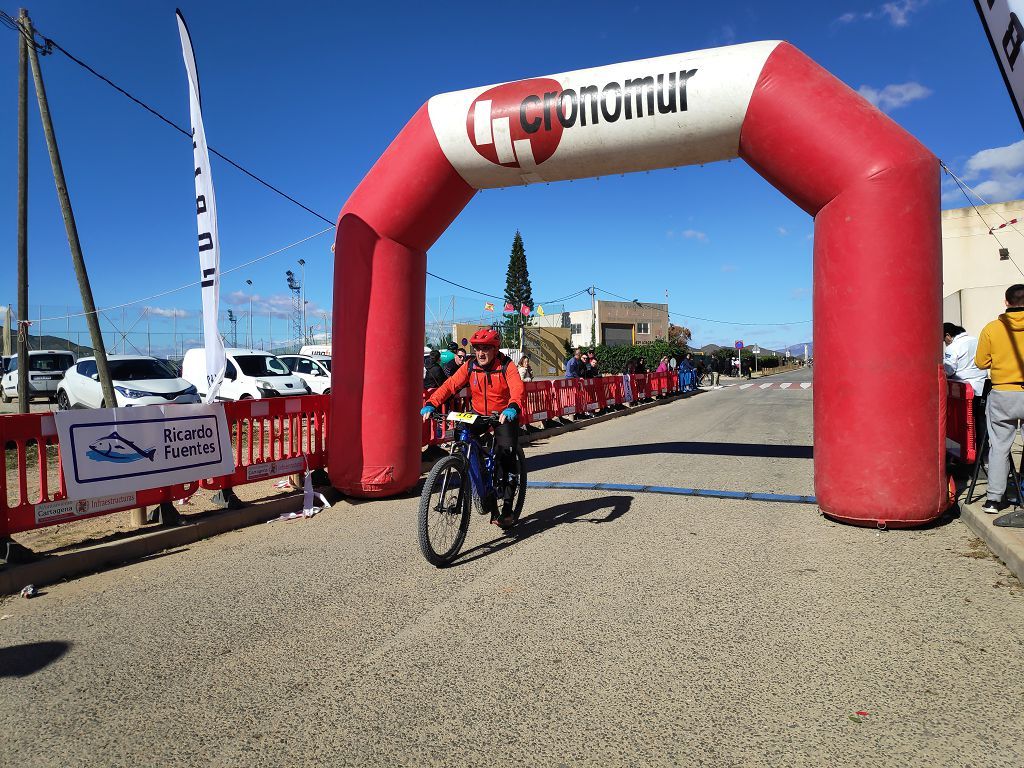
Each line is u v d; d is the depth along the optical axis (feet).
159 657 10.60
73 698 9.32
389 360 21.72
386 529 18.58
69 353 66.13
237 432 20.33
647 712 8.68
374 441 21.75
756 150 18.52
